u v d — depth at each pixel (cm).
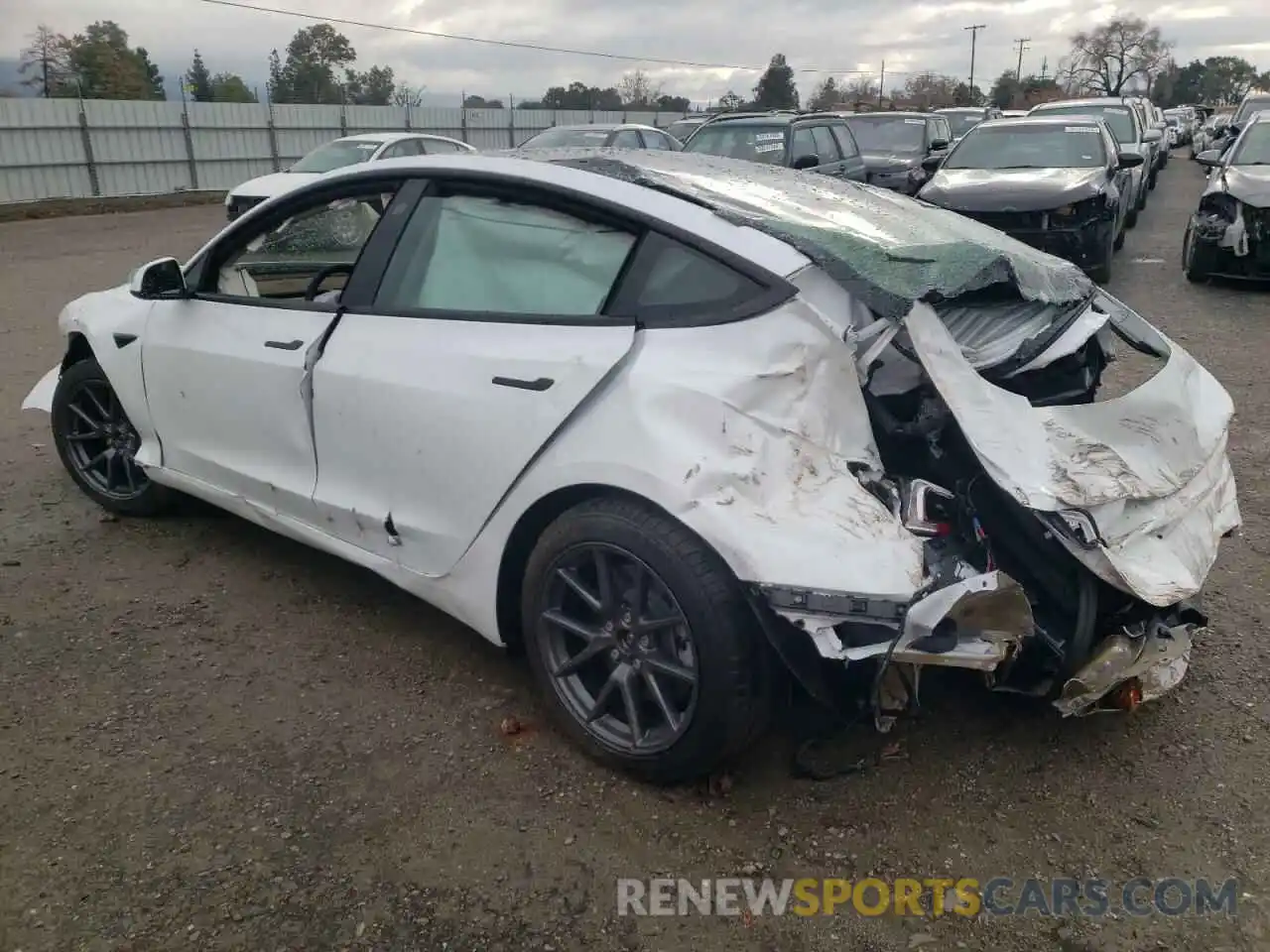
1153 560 268
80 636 356
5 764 287
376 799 276
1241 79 10931
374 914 237
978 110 2284
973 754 297
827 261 273
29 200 2312
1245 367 712
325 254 367
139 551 425
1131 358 639
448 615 349
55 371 479
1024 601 234
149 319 408
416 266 329
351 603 385
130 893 241
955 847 261
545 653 295
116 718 309
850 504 252
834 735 304
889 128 1659
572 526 276
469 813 271
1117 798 278
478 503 298
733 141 1284
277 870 250
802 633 246
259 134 2767
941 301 307
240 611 377
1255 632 362
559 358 281
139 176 2525
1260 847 260
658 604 271
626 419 264
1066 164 1055
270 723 309
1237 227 970
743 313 267
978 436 262
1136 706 281
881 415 281
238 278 393
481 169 324
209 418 385
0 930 229
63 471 517
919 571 242
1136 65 9062
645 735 279
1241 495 483
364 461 330
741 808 274
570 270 298
